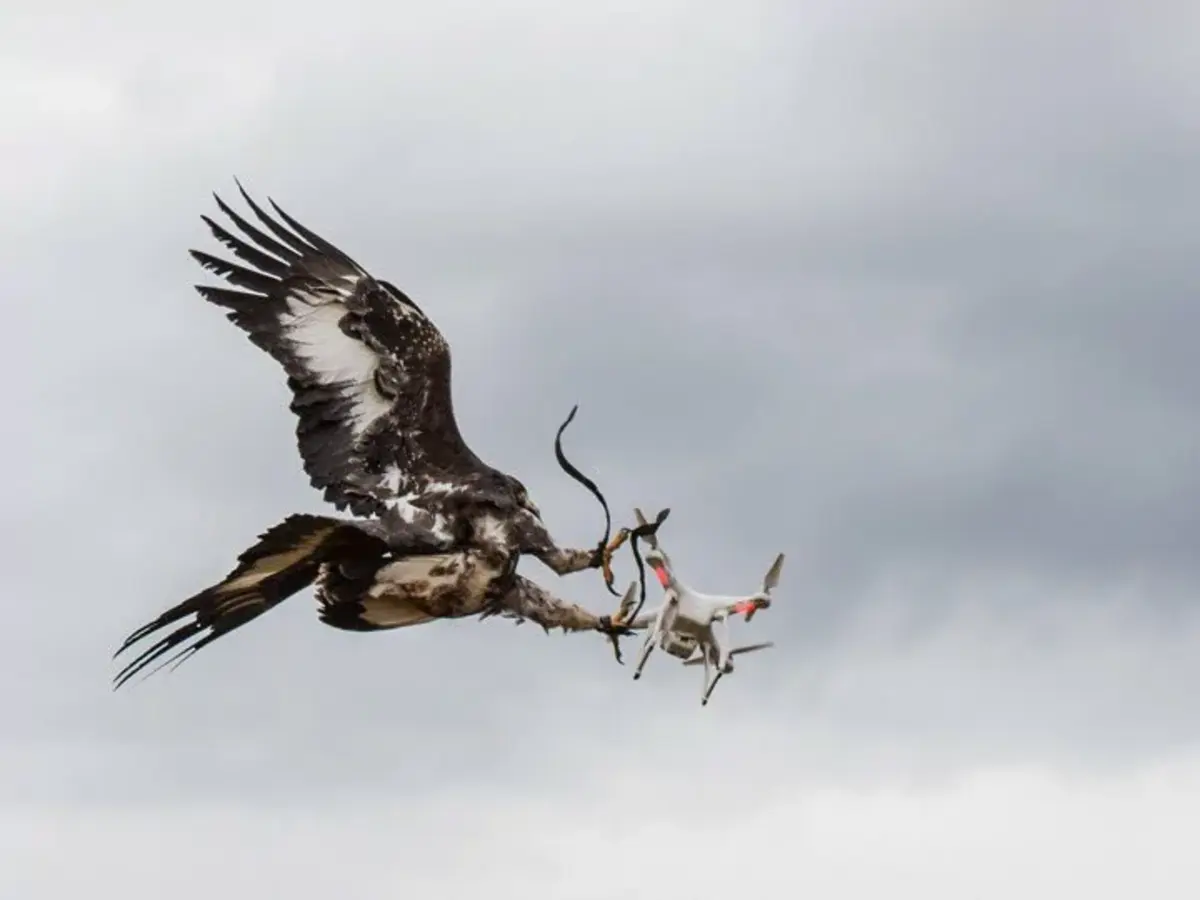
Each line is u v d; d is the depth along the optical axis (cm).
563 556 1898
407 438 1945
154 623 1853
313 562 1861
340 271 2006
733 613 1930
